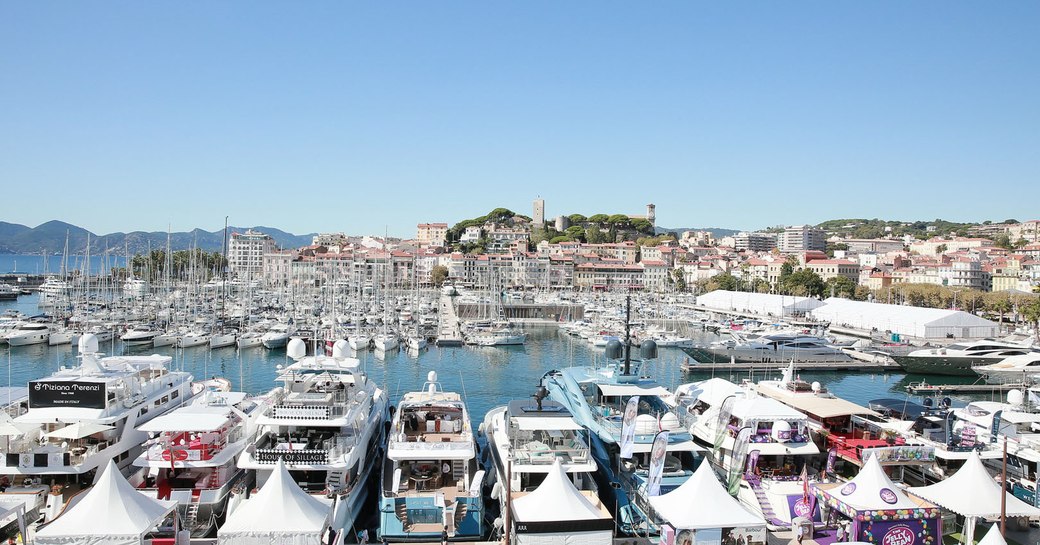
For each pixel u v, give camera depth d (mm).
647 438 36344
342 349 43531
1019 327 161750
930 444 40125
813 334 137500
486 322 147000
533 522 28031
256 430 39938
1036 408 49281
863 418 41500
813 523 31609
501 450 38156
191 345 111188
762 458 37656
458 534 31734
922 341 127750
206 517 32312
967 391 85562
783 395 44812
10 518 29594
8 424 35750
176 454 33156
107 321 127562
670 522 28203
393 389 82375
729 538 29000
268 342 109312
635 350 118688
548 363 104688
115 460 35562
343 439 36188
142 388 39719
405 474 35281
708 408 44500
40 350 107500
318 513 28500
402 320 143250
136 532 26078
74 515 26531
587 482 34406
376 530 35469
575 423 35688
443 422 39969
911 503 30141
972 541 30766
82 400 35219
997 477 37562
